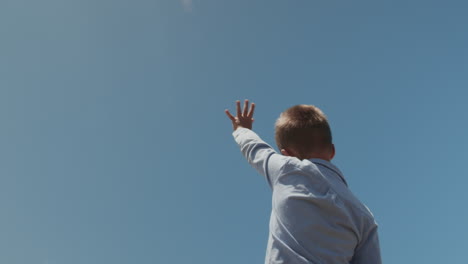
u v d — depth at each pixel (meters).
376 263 1.76
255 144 2.09
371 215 1.83
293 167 1.81
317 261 1.61
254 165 2.03
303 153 1.97
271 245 1.75
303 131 1.98
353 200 1.80
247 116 2.44
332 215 1.71
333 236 1.67
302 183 1.76
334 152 2.07
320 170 1.83
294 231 1.68
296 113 2.06
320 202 1.70
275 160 1.90
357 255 1.80
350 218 1.73
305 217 1.69
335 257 1.64
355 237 1.75
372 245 1.79
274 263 1.69
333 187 1.78
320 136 1.99
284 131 2.03
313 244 1.65
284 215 1.73
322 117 2.06
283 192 1.78
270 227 1.82
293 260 1.64
